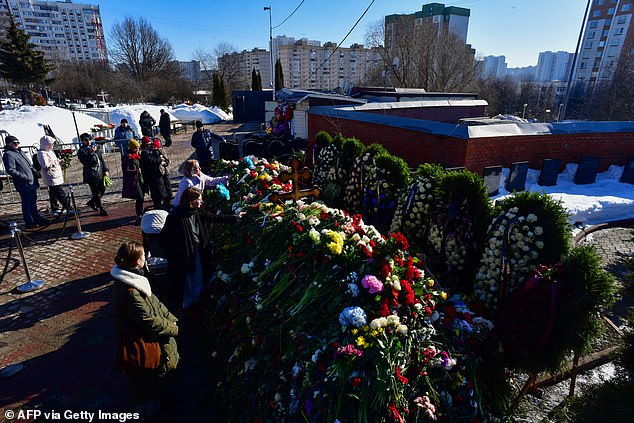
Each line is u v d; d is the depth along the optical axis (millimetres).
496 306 3469
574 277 2777
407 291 2986
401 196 4789
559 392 3646
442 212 4117
